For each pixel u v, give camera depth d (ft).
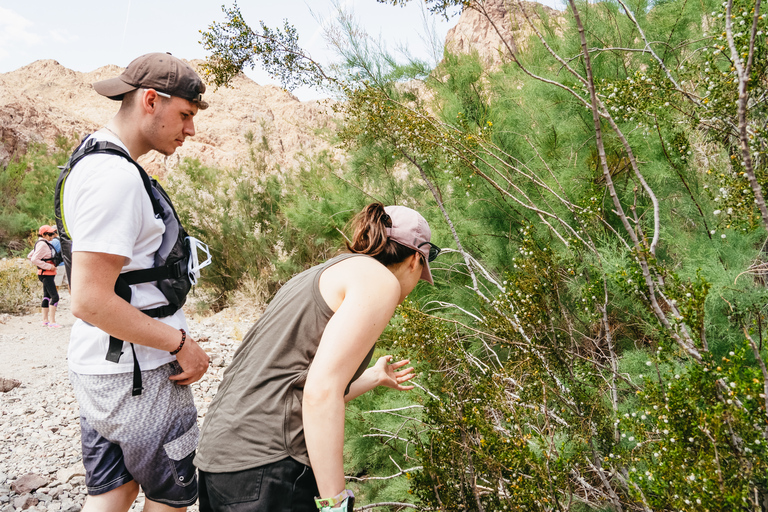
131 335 4.90
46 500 9.82
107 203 4.67
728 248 7.04
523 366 6.74
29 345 22.47
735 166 6.33
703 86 6.97
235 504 4.27
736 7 6.09
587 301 7.20
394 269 4.94
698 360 4.99
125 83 5.22
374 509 9.26
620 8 10.87
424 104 14.07
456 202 12.87
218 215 29.35
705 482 3.94
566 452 6.16
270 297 27.84
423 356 6.80
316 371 3.90
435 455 5.80
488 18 7.21
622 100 7.32
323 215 17.89
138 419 5.21
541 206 10.17
